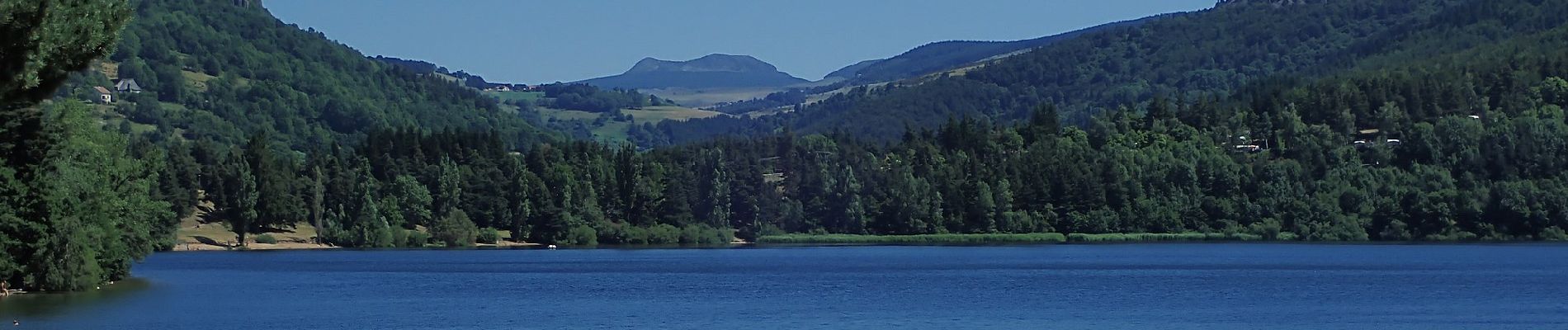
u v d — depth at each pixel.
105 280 131.88
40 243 114.38
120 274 135.38
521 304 126.50
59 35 45.91
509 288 148.75
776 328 104.69
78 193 118.88
